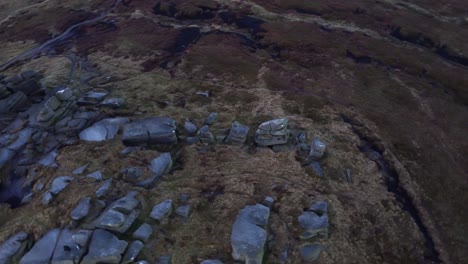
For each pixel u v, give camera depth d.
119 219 23.69
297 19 55.94
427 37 52.53
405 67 45.66
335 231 25.41
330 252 24.02
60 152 30.73
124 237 23.64
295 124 34.81
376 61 46.72
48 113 33.00
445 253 25.84
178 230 24.48
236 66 44.12
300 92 39.91
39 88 37.72
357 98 39.59
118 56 46.88
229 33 52.47
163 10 58.72
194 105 37.19
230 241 23.56
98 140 31.81
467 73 45.00
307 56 46.84
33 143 31.77
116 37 51.62
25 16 60.12
